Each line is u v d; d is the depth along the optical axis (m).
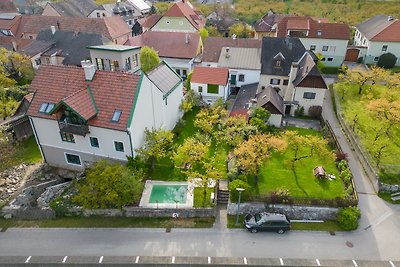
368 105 45.31
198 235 30.66
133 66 48.72
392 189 34.91
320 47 69.88
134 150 35.47
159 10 124.38
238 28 91.75
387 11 99.50
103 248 29.16
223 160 40.16
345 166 37.56
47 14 98.56
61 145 37.84
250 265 27.61
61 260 28.00
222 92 53.56
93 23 79.69
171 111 45.84
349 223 30.66
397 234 30.62
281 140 36.69
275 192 33.28
